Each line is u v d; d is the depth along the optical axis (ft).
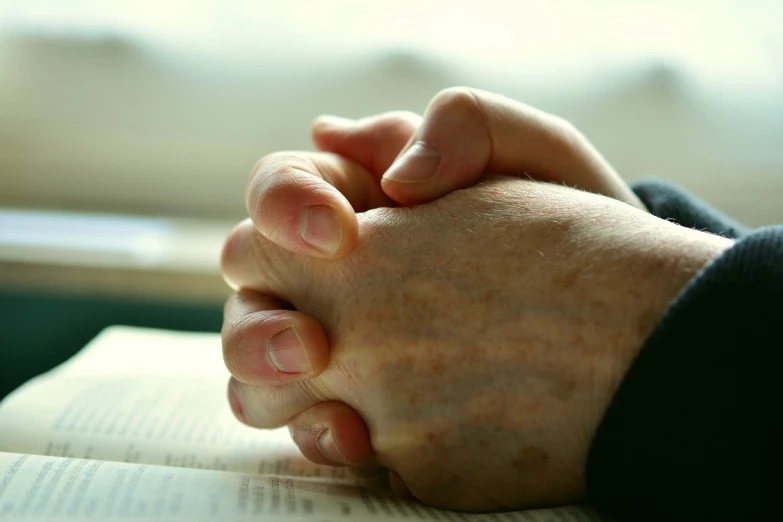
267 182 1.25
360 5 2.51
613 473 1.09
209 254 2.29
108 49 2.49
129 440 1.38
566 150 1.32
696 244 1.13
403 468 1.20
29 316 2.24
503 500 1.17
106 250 2.27
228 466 1.33
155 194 2.64
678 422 1.05
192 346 1.82
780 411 1.02
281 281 1.28
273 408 1.28
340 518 1.11
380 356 1.20
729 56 2.53
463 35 2.52
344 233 1.22
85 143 2.56
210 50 2.51
